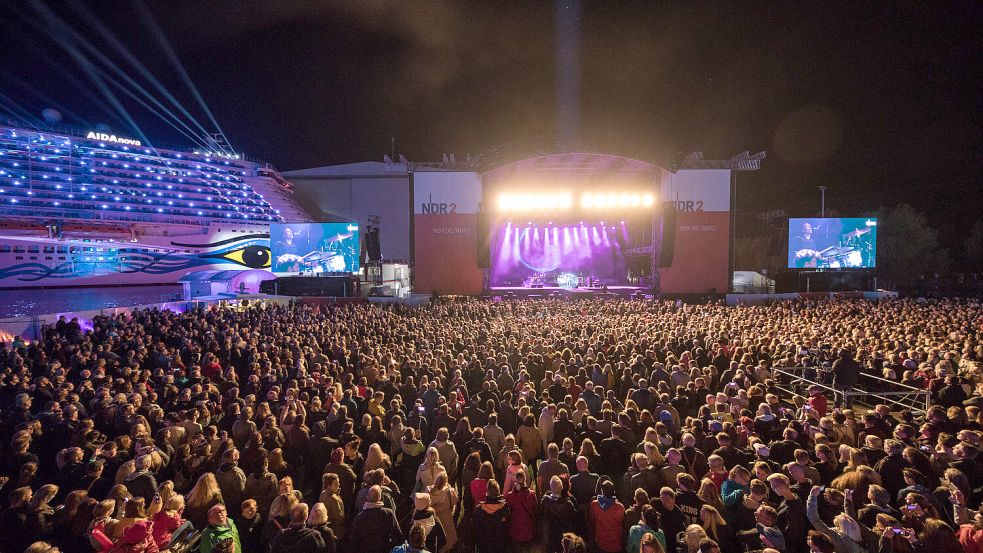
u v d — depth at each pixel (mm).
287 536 4328
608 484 5281
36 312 37438
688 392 9422
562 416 7465
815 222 32219
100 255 59438
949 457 5758
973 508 5289
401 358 11961
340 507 5367
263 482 5695
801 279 33438
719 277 33812
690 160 33594
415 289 33906
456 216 33781
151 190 68688
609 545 5035
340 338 14148
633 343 13164
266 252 71312
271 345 12883
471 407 8203
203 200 71562
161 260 63469
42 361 11805
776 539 4312
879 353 11414
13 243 54688
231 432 7758
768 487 5387
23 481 5551
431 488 5602
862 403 11484
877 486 4730
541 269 40781
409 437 7113
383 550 4672
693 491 5152
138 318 18266
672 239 30922
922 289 49469
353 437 6625
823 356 11703
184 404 8445
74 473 5777
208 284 36438
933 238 51469
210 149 79062
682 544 4465
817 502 4789
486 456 6723
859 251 32156
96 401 8094
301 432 7258
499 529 5219
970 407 6777
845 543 4289
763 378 10945
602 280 39844
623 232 39281
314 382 9492
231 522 4668
